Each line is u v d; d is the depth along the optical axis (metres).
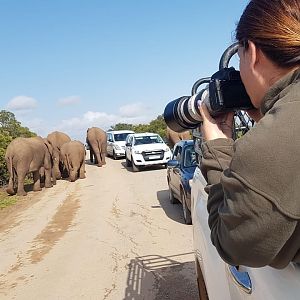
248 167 1.15
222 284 2.10
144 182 15.80
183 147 9.24
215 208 1.44
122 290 5.10
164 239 7.28
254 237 1.18
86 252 6.99
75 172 18.69
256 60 1.35
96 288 5.29
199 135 2.30
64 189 16.19
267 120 1.19
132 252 6.70
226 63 1.86
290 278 1.33
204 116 1.76
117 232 8.17
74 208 11.56
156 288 5.02
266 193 1.12
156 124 40.44
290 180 1.11
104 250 6.98
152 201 11.40
